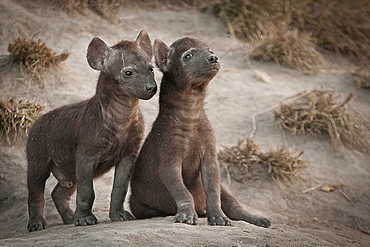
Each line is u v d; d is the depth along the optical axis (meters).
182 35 22.75
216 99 19.80
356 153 18.84
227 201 13.25
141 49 12.28
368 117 20.22
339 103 20.19
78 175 12.44
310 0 25.16
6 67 19.23
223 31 23.30
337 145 18.83
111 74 11.98
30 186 13.65
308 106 19.58
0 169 16.53
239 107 19.58
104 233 9.97
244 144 17.92
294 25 24.36
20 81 18.91
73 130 12.91
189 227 10.69
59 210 14.03
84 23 22.09
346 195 17.08
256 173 17.22
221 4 24.09
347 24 24.48
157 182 12.88
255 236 10.56
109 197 15.55
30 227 13.28
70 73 19.66
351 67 23.27
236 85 20.62
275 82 21.16
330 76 22.19
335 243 13.12
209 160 12.59
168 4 24.33
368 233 15.56
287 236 11.05
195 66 12.02
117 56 11.98
